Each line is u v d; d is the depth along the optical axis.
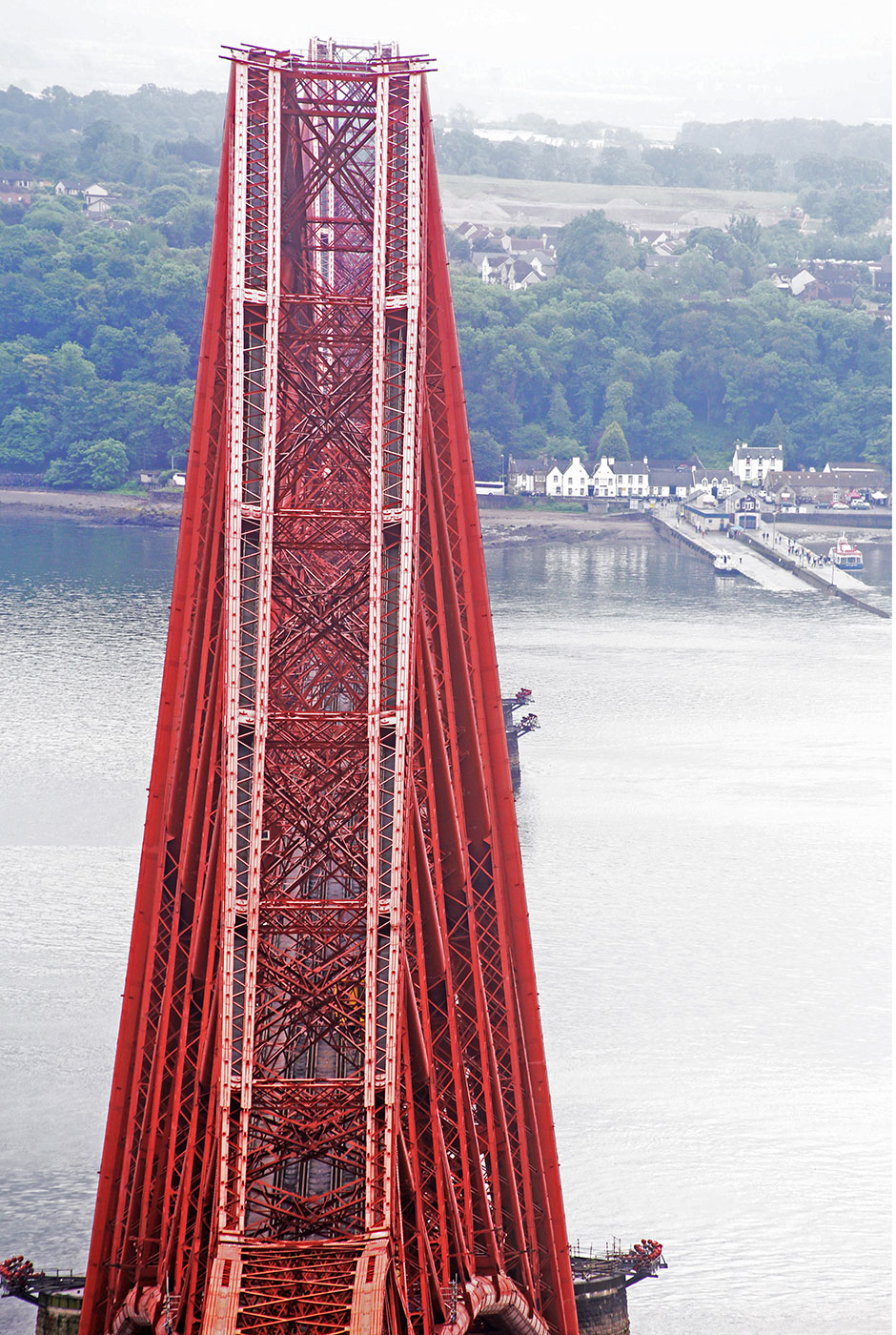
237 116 76.31
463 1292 71.94
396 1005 71.56
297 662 85.94
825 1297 100.56
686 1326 97.50
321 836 80.94
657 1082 127.19
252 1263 66.56
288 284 87.12
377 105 76.56
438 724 79.50
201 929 76.69
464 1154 75.69
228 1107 69.81
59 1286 92.00
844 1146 117.94
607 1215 108.94
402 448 75.56
